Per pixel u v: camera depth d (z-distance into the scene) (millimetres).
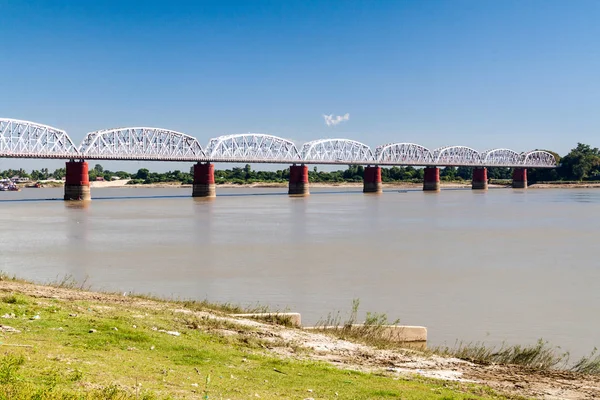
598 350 28656
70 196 167250
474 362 23031
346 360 21297
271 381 17203
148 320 23219
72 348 17969
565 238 76062
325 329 26609
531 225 93750
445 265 54031
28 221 96125
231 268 51469
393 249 64562
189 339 21156
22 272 48344
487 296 40906
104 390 13641
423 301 39250
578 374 22047
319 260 56406
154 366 17234
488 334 31297
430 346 28031
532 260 57438
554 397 18344
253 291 41812
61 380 14352
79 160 169500
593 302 39219
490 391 18484
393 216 111688
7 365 14227
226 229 85000
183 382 15953
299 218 105750
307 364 19656
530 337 30875
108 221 97000
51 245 65625
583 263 55656
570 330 32375
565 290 43156
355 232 82062
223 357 19359
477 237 76688
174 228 85750
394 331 28031
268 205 148375
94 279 45812
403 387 17859
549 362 24891
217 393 15297
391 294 41344
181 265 52844
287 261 55656
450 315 35438
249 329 24359
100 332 20359
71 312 23078
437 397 16938
